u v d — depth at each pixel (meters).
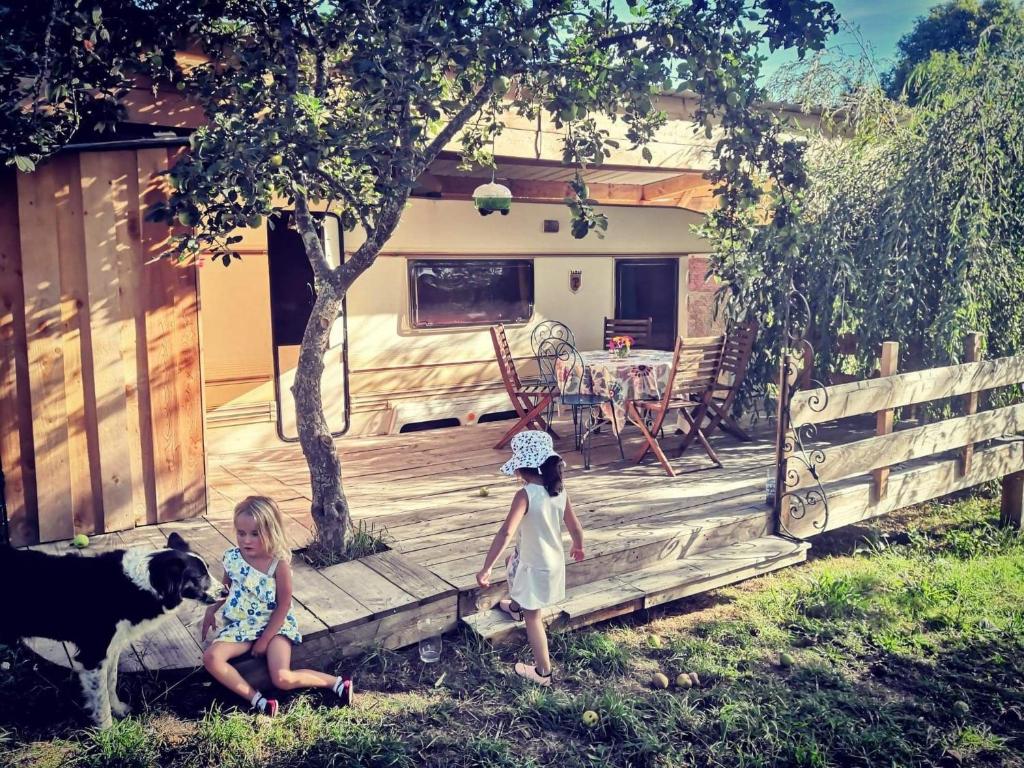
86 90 4.15
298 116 3.69
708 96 4.48
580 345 9.35
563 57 4.43
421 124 4.39
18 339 4.66
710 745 3.41
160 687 3.50
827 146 7.61
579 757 3.32
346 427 7.82
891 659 4.28
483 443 7.57
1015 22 7.12
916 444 5.81
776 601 4.92
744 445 7.46
